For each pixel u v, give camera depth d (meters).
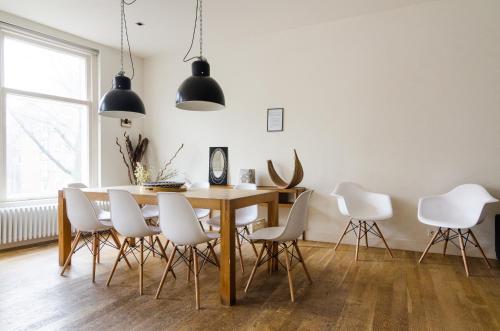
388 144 3.95
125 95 3.42
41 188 4.39
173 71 5.36
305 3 3.70
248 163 4.79
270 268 3.07
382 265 3.32
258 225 3.97
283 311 2.31
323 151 4.29
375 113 4.01
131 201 2.58
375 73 4.00
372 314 2.26
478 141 3.55
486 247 3.55
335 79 4.21
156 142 5.53
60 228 3.31
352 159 4.13
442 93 3.69
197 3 3.66
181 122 5.32
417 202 3.82
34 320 2.17
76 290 2.67
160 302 2.45
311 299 2.50
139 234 2.65
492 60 3.48
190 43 4.93
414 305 2.40
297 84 4.44
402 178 3.88
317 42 4.30
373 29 4.00
